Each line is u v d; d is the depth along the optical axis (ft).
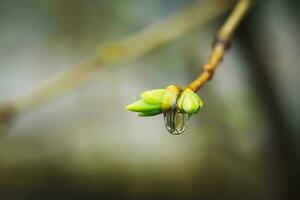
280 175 1.65
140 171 2.28
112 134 2.28
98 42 2.02
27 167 2.26
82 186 2.25
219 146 1.76
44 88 1.19
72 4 2.02
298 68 1.71
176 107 0.72
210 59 0.80
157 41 1.19
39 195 2.23
